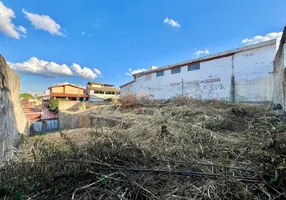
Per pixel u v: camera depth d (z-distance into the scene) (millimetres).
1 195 1308
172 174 1558
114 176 1560
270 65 7273
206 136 2740
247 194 1232
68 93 29938
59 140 3234
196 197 1261
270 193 1249
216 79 9422
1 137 2307
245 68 8141
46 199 1290
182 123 3521
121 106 7477
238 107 4680
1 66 2426
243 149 2141
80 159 1799
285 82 3670
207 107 4898
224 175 1418
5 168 1667
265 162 1560
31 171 1590
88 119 6246
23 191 1369
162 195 1302
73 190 1379
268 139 2223
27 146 3018
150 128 3328
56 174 1544
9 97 2895
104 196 1312
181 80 11422
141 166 1795
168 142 2594
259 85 7645
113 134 3098
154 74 13453
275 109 4328
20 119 4293
